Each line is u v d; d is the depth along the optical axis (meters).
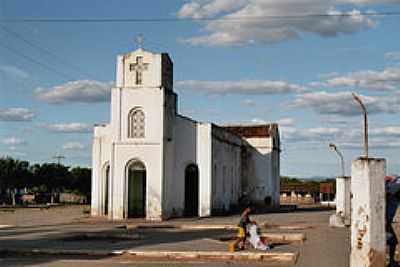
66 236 27.05
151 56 39.31
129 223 35.50
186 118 41.47
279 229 29.80
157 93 39.06
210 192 41.28
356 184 12.73
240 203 52.81
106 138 42.56
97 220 38.31
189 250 20.52
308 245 21.97
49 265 17.66
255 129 57.66
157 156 38.75
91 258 19.34
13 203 78.88
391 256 13.33
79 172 83.69
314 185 85.50
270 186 55.31
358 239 12.59
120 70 39.62
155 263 17.94
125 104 39.41
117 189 39.03
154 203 38.47
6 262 18.47
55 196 86.44
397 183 13.77
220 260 18.59
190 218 39.88
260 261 18.27
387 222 13.42
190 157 41.44
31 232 29.69
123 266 17.31
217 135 43.72
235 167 51.66
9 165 81.56
